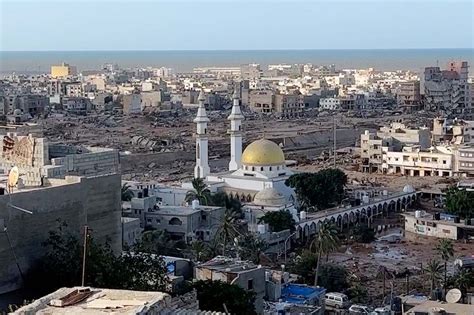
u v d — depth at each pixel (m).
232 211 194.75
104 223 101.25
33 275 90.06
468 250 187.38
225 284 101.62
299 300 129.25
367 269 168.38
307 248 186.25
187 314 56.31
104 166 129.12
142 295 56.75
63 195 94.81
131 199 196.75
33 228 90.81
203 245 161.50
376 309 126.69
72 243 89.94
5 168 123.81
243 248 159.88
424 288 148.38
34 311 53.72
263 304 122.94
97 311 53.22
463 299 118.56
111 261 88.81
